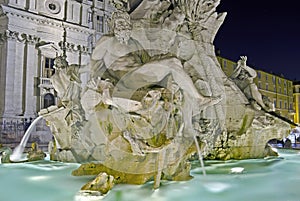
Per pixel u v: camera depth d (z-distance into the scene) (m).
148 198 4.53
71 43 37.62
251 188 5.18
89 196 4.41
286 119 9.41
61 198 4.55
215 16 8.88
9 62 32.09
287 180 5.83
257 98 9.48
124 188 5.00
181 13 7.27
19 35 32.94
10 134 30.11
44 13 35.44
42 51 34.91
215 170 6.79
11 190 5.07
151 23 6.79
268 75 41.53
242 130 8.57
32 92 33.66
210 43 8.85
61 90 8.71
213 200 4.47
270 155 9.48
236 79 9.74
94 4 40.47
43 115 8.66
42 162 8.44
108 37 6.28
